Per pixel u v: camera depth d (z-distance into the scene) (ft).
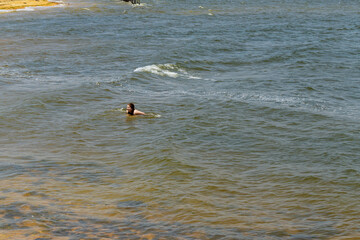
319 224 49.65
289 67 154.40
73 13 324.80
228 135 82.12
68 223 47.32
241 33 236.84
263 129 86.12
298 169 66.95
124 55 168.14
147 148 74.23
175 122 89.10
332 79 136.77
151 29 248.11
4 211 49.39
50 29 240.73
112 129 85.35
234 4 438.81
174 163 67.36
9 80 124.67
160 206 53.31
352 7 418.10
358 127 88.07
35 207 51.03
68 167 66.13
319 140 80.23
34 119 90.02
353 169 66.49
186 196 56.44
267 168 67.31
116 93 112.47
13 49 179.22
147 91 116.78
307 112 98.02
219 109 98.58
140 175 63.52
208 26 265.13
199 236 45.73
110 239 44.04
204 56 169.99
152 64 150.61
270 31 246.06
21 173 62.59
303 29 256.52
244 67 155.63
